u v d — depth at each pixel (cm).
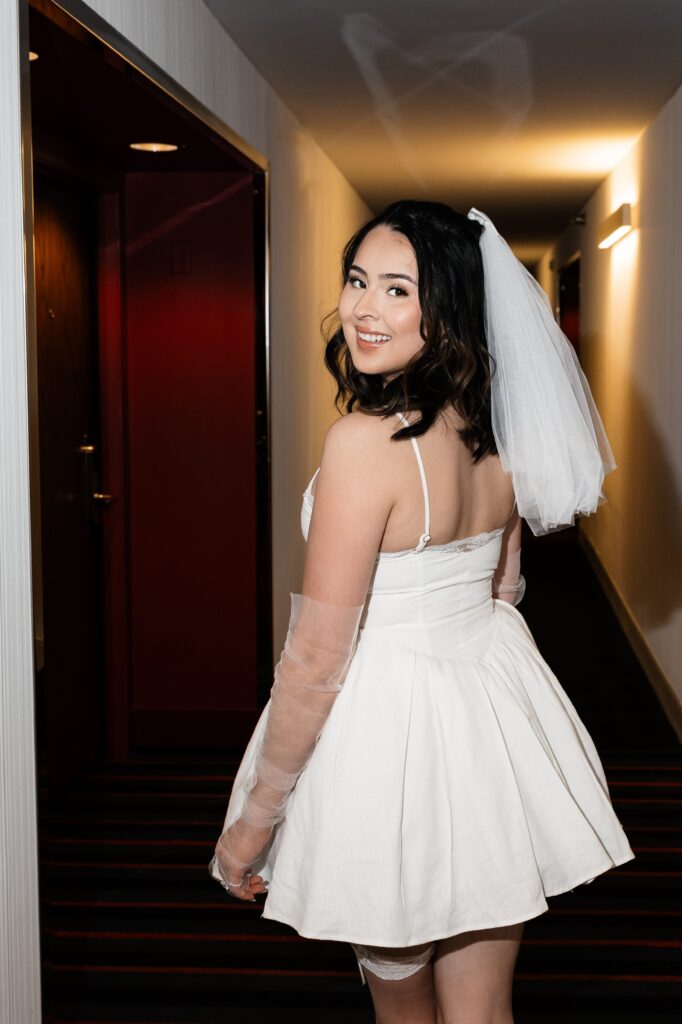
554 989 247
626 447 622
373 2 331
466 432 147
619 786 381
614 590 681
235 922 282
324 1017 238
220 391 403
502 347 150
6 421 183
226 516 408
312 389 522
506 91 441
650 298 529
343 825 143
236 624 412
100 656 406
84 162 358
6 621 185
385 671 146
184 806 363
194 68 318
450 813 144
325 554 139
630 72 415
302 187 496
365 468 138
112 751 409
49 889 204
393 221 143
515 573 183
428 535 142
